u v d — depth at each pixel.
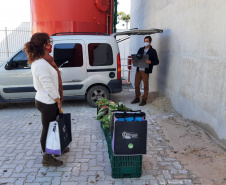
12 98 6.47
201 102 4.76
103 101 5.16
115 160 3.17
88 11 8.30
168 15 6.80
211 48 4.34
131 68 11.53
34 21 8.41
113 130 3.23
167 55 6.91
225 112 3.92
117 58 6.70
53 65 3.37
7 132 4.96
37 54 3.09
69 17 8.11
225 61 3.89
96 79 6.58
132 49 13.81
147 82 6.80
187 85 5.43
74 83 6.50
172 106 6.45
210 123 4.42
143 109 6.57
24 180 3.20
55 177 3.27
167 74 6.95
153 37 8.58
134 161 3.20
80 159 3.77
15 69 6.35
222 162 3.54
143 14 10.57
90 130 5.04
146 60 6.43
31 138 4.64
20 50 6.42
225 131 3.92
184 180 3.17
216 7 4.17
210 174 3.28
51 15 8.12
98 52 6.54
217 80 4.15
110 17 9.09
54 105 3.32
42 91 3.23
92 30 8.48
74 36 6.47
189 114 5.33
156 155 3.87
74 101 7.60
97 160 3.74
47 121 3.35
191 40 5.21
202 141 4.25
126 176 3.25
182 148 4.10
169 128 5.03
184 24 5.61
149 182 3.14
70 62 6.41
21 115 6.19
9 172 3.40
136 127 3.04
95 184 3.11
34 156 3.89
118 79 6.78
